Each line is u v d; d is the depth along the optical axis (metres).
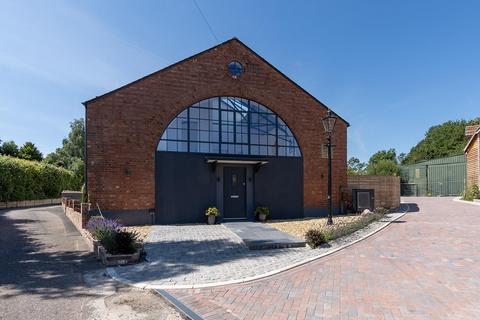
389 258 7.45
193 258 7.80
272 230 11.35
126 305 5.07
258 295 5.37
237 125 15.22
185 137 14.29
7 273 6.77
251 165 15.30
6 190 22.17
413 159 57.38
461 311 4.62
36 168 25.62
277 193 15.57
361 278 6.12
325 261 7.38
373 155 62.38
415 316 4.49
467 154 25.42
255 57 15.69
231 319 4.47
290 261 7.43
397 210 16.36
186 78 14.41
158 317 4.65
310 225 12.81
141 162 13.47
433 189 34.78
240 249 8.73
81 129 50.38
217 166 14.73
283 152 15.90
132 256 7.38
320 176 16.38
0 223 13.88
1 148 38.16
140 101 13.60
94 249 8.50
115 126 13.17
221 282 6.03
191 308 4.85
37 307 4.98
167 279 6.23
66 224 13.59
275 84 15.93
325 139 16.58
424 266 6.77
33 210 20.09
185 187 14.10
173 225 13.32
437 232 10.23
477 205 18.77
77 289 5.79
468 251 7.89
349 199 16.78
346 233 9.98
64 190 30.17
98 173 12.84
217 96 14.93
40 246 9.37
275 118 15.89
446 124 55.91
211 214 13.73
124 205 13.12
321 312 4.66
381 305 4.88
